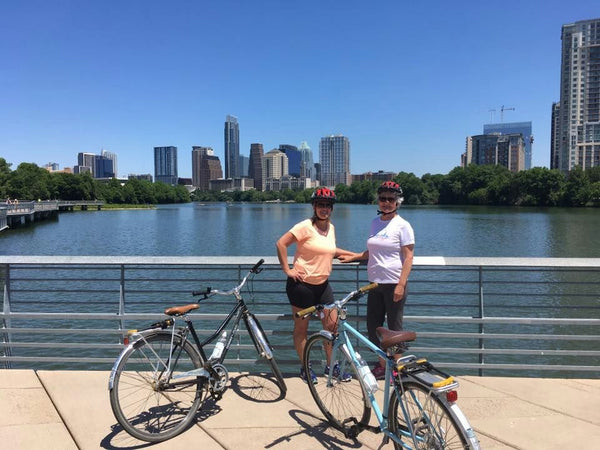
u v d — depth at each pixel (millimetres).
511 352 4480
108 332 4590
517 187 120562
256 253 33375
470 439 2357
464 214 86812
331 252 4000
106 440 3242
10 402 3795
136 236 48000
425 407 2637
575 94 154625
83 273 16297
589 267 4219
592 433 3355
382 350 3045
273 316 4520
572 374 8820
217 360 3605
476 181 140625
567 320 4348
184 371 3527
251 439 3299
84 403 3785
